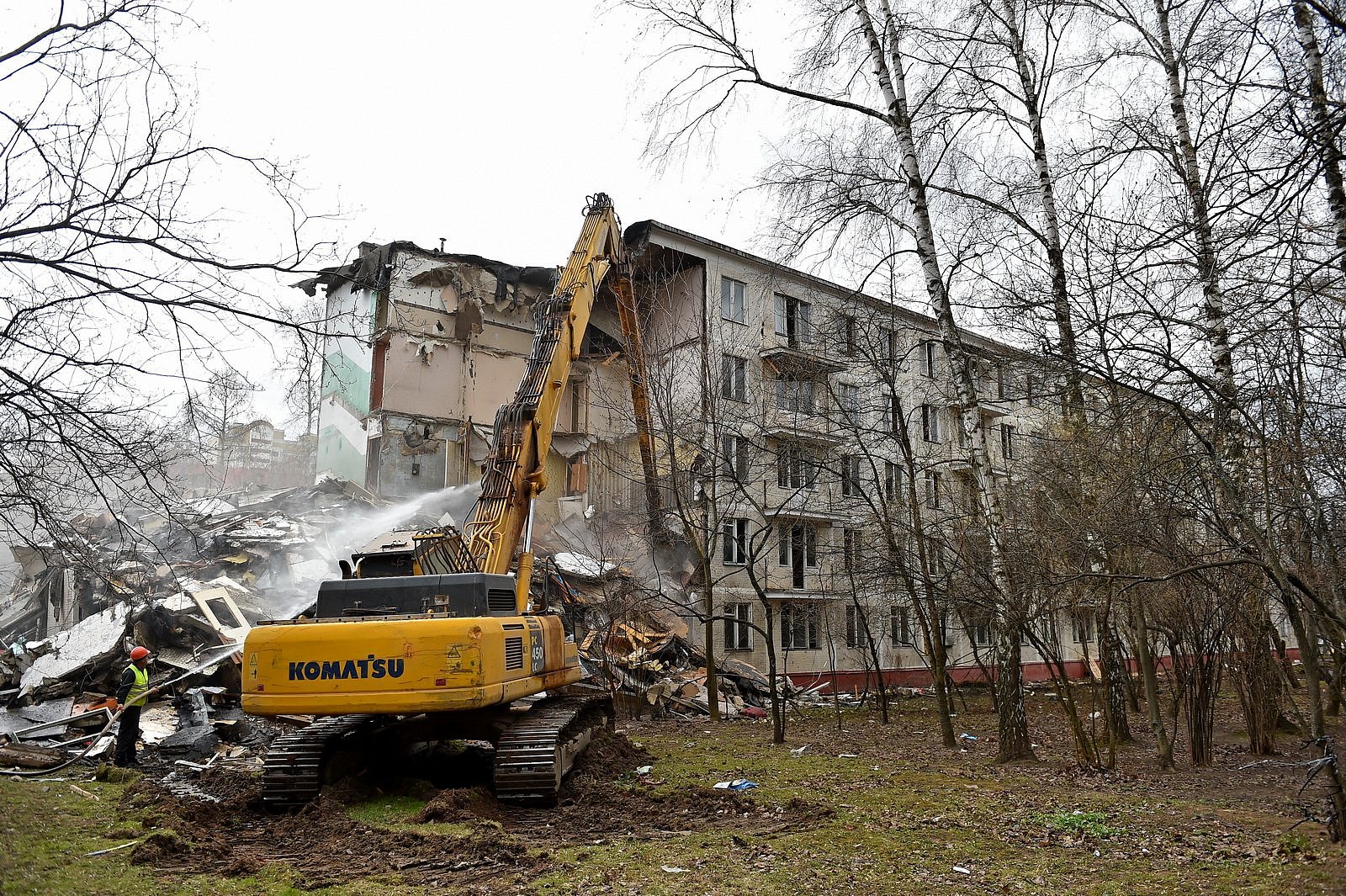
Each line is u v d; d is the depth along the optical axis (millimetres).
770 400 24516
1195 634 12992
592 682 20109
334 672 9328
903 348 22094
